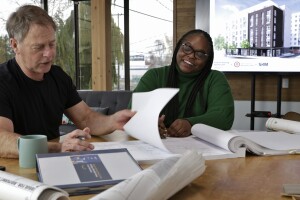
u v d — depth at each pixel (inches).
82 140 38.4
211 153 39.1
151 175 24.2
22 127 54.9
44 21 50.5
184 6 149.8
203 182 30.1
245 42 137.6
